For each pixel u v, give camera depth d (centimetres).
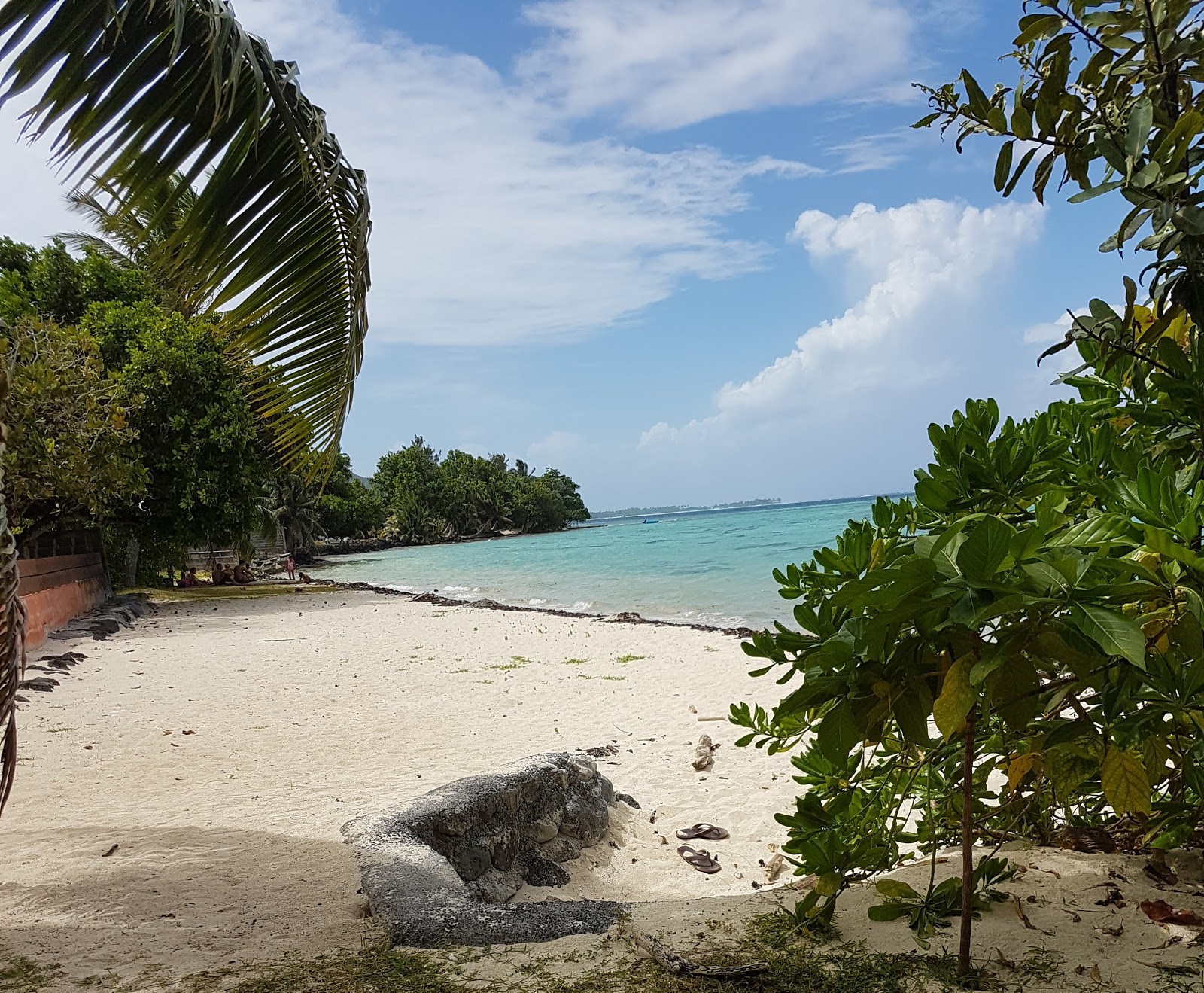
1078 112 255
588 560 5234
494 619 2211
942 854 342
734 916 298
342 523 9288
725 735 867
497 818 514
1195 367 241
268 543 5972
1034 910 271
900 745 296
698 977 249
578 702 1056
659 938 284
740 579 3309
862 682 220
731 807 652
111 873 419
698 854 569
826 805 293
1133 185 214
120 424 1873
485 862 494
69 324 2809
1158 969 227
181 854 451
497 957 284
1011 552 186
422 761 741
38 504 1831
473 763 733
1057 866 306
